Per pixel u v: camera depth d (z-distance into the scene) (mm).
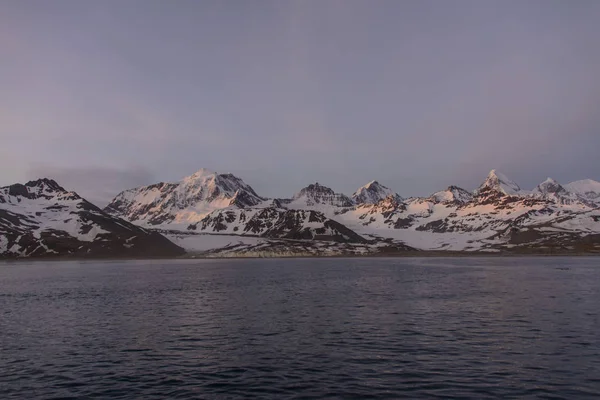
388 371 35969
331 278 132125
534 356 39688
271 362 39000
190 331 52344
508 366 36875
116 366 38281
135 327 55031
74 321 59594
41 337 49781
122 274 156000
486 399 29906
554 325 53531
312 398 30469
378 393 31172
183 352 42688
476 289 95312
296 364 38312
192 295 88750
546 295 83312
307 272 163250
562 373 34969
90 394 31828
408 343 45031
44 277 142625
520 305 70125
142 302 78562
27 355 42062
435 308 67750
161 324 56875
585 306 68625
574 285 102812
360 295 86188
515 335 48156
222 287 105312
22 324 57750
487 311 64375
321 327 53781
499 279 122812
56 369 37562
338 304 73438
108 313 66188
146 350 43594
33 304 77438
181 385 33406
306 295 87188
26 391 32500
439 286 103000
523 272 153125
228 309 69125
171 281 123875
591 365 36938
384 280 122750
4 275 153750
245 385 33219
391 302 75062
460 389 31734
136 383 33969
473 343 44719
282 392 31688
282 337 48594
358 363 38281
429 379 33906
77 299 83938
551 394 30672
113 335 50531
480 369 36125
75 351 43406
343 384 33094
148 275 150125
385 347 43562
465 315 61062
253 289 100062
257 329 53062
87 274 156750
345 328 52969
